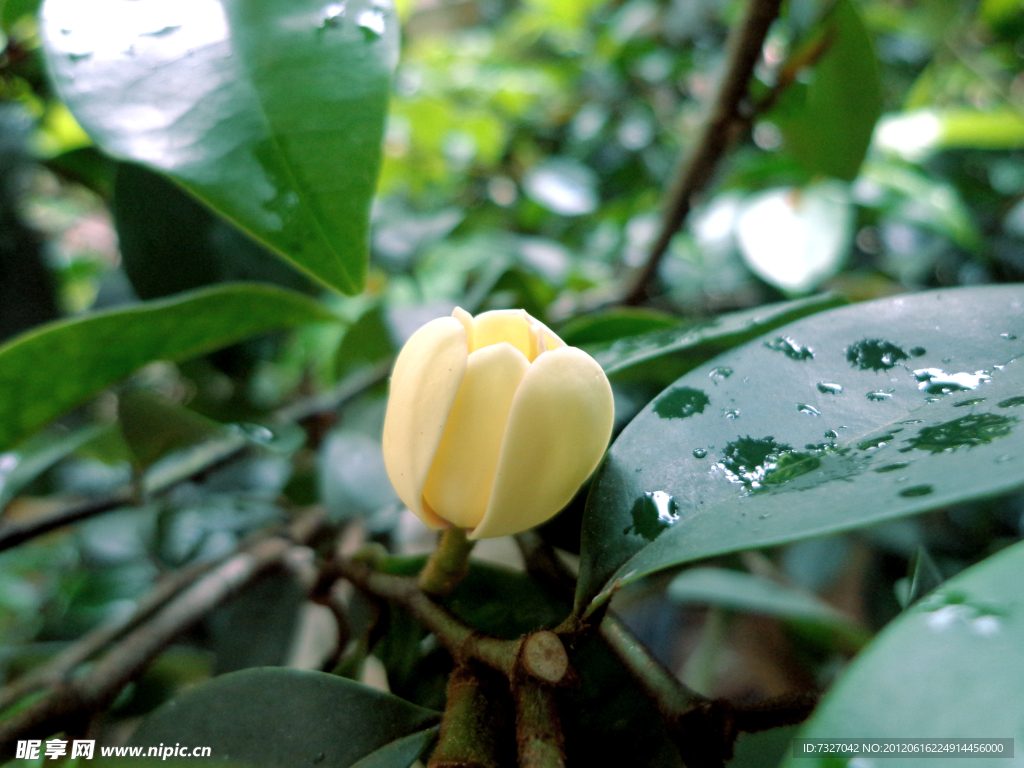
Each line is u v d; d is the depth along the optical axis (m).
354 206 0.07
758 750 0.11
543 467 0.07
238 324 0.11
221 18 0.08
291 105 0.07
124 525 0.19
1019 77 0.31
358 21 0.08
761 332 0.09
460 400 0.07
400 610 0.10
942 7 0.28
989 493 0.05
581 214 0.28
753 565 0.19
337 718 0.08
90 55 0.07
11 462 0.14
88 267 0.35
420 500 0.07
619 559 0.07
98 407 0.22
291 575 0.14
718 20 0.29
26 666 0.16
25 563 0.24
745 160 0.26
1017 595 0.05
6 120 0.20
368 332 0.16
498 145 0.33
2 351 0.10
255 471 0.18
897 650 0.05
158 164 0.07
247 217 0.07
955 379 0.07
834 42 0.14
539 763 0.07
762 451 0.07
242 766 0.07
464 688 0.07
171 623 0.10
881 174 0.24
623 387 0.13
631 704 0.09
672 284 0.27
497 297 0.17
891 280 0.27
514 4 0.46
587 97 0.34
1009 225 0.27
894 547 0.20
